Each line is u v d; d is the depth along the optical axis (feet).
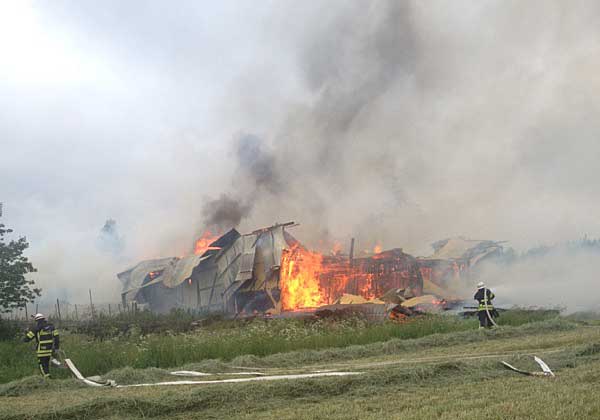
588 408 21.07
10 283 83.46
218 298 123.85
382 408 24.41
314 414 24.00
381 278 117.80
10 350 59.36
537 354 35.78
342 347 57.77
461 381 28.91
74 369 46.42
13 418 26.61
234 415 25.72
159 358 51.62
